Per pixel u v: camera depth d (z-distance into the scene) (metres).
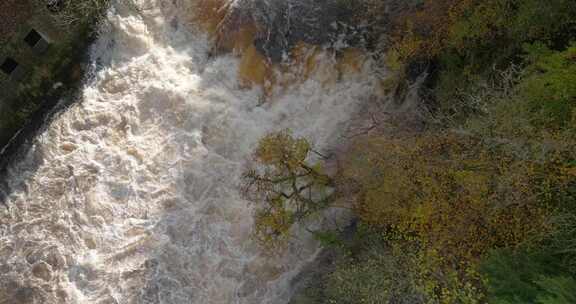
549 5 13.58
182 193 19.16
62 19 18.09
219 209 19.11
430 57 17.88
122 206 18.97
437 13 16.78
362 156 17.23
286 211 16.83
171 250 18.77
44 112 18.97
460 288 13.75
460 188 14.24
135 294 18.41
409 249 14.55
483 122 13.62
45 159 18.94
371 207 16.00
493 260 12.41
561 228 12.09
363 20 19.02
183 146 19.39
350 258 16.08
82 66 19.25
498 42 15.85
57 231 18.69
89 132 19.23
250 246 18.81
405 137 16.78
